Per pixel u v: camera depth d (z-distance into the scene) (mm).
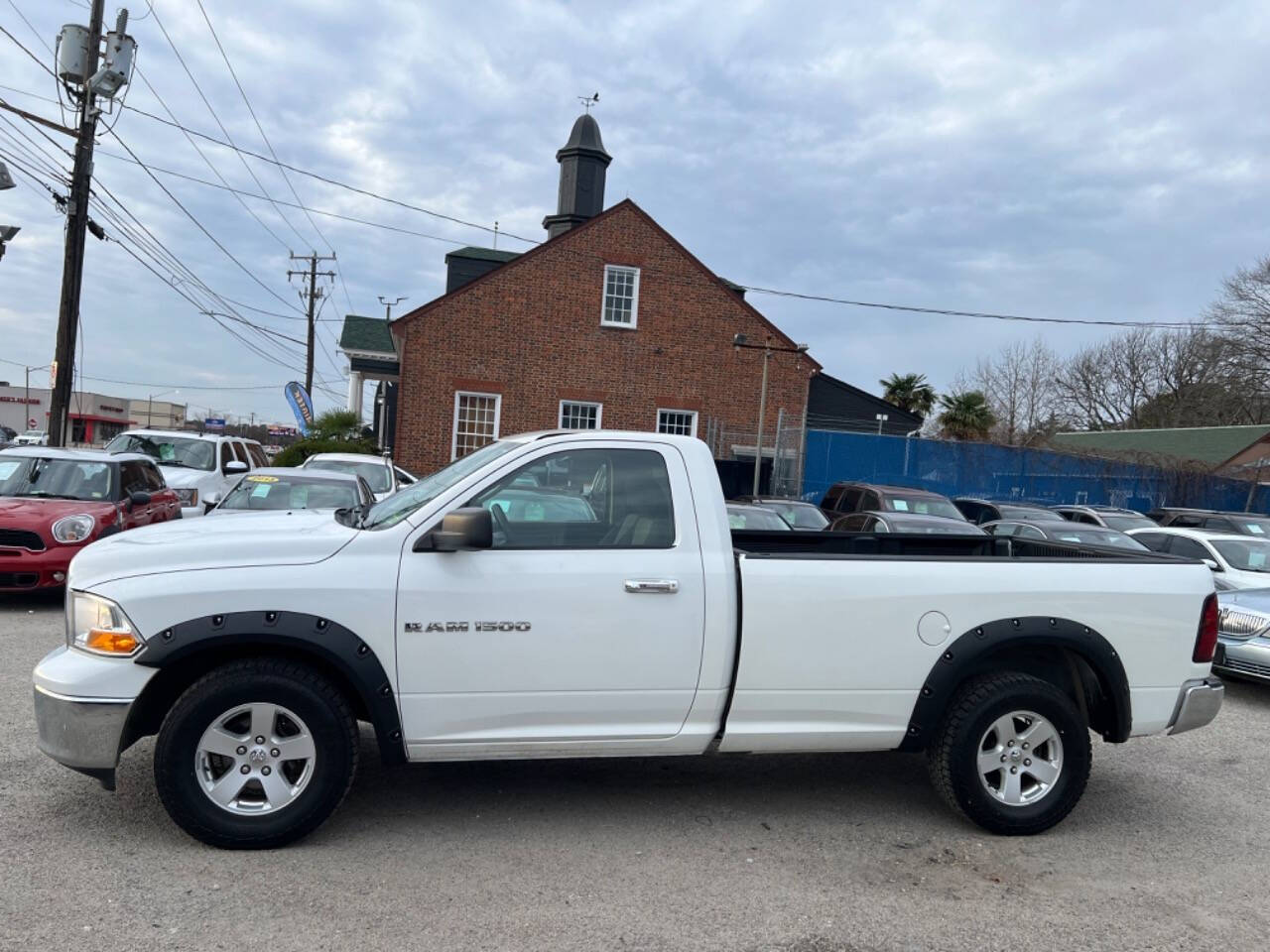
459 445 23781
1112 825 4816
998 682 4508
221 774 3910
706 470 4379
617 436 4332
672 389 24891
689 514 4289
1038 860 4293
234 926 3277
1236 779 5734
